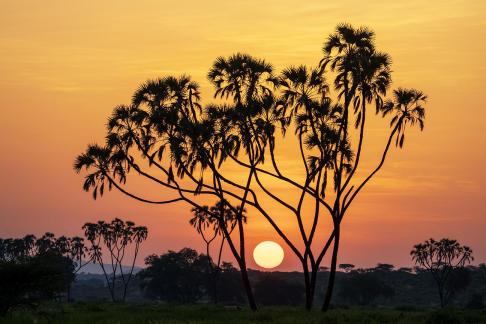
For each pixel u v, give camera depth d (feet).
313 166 231.71
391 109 226.38
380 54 222.69
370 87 224.33
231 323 154.10
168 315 178.50
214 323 153.07
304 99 224.74
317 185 232.32
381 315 171.83
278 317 171.12
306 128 232.73
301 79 226.38
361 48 223.30
